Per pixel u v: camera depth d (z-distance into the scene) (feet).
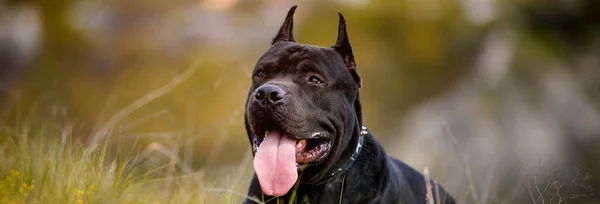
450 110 46.44
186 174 17.94
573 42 53.88
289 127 13.07
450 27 56.34
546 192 17.20
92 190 13.33
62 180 13.65
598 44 53.06
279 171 12.98
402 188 15.60
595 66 51.31
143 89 52.34
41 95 48.52
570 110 45.47
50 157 15.01
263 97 13.11
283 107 12.99
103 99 51.49
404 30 57.98
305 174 14.25
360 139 14.89
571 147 43.01
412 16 57.72
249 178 18.99
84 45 57.21
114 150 19.33
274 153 13.19
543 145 42.39
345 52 14.88
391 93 55.77
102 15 59.11
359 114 15.16
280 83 13.52
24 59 55.31
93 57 56.34
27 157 15.29
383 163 14.89
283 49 14.62
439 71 55.42
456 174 38.60
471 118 44.32
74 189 13.05
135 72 54.29
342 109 14.26
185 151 20.03
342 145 14.28
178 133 22.74
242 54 55.57
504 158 41.16
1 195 13.01
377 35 58.44
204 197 16.35
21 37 56.29
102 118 26.20
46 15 58.44
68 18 58.95
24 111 38.70
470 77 50.90
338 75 14.33
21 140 17.56
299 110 13.25
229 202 15.66
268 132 13.58
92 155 15.88
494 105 45.68
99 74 55.16
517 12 55.06
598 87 49.49
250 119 13.44
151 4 58.65
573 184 20.20
